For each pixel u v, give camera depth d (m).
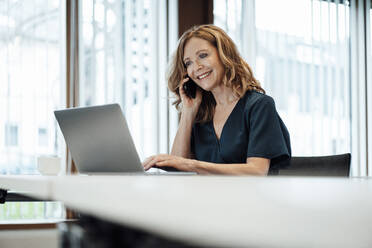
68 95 3.14
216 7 3.71
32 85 3.05
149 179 0.57
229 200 0.26
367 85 4.23
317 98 4.02
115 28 3.33
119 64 3.32
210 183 0.46
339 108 4.09
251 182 0.48
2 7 3.03
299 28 4.00
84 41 3.23
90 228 0.48
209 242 0.19
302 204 0.23
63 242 0.51
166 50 3.48
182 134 2.01
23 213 2.90
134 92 3.36
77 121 1.51
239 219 0.19
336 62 4.12
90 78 3.22
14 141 2.97
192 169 1.56
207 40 1.95
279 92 3.88
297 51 3.98
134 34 3.39
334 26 4.14
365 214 0.19
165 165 1.55
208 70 1.93
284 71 3.92
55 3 3.16
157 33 3.46
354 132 4.14
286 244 0.16
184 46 2.02
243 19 3.80
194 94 2.06
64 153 3.08
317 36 4.07
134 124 3.34
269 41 3.89
